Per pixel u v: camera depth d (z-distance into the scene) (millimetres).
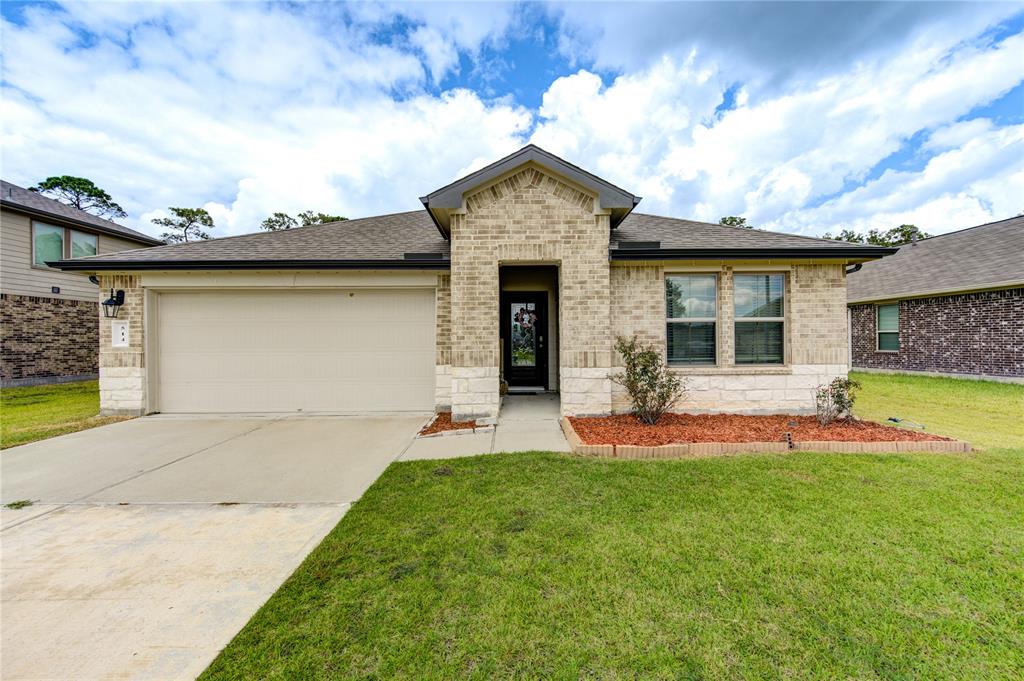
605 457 5465
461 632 2391
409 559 3121
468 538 3404
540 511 3857
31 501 4383
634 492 4246
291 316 8805
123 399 8570
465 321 7551
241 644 2338
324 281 8578
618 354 7816
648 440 5926
